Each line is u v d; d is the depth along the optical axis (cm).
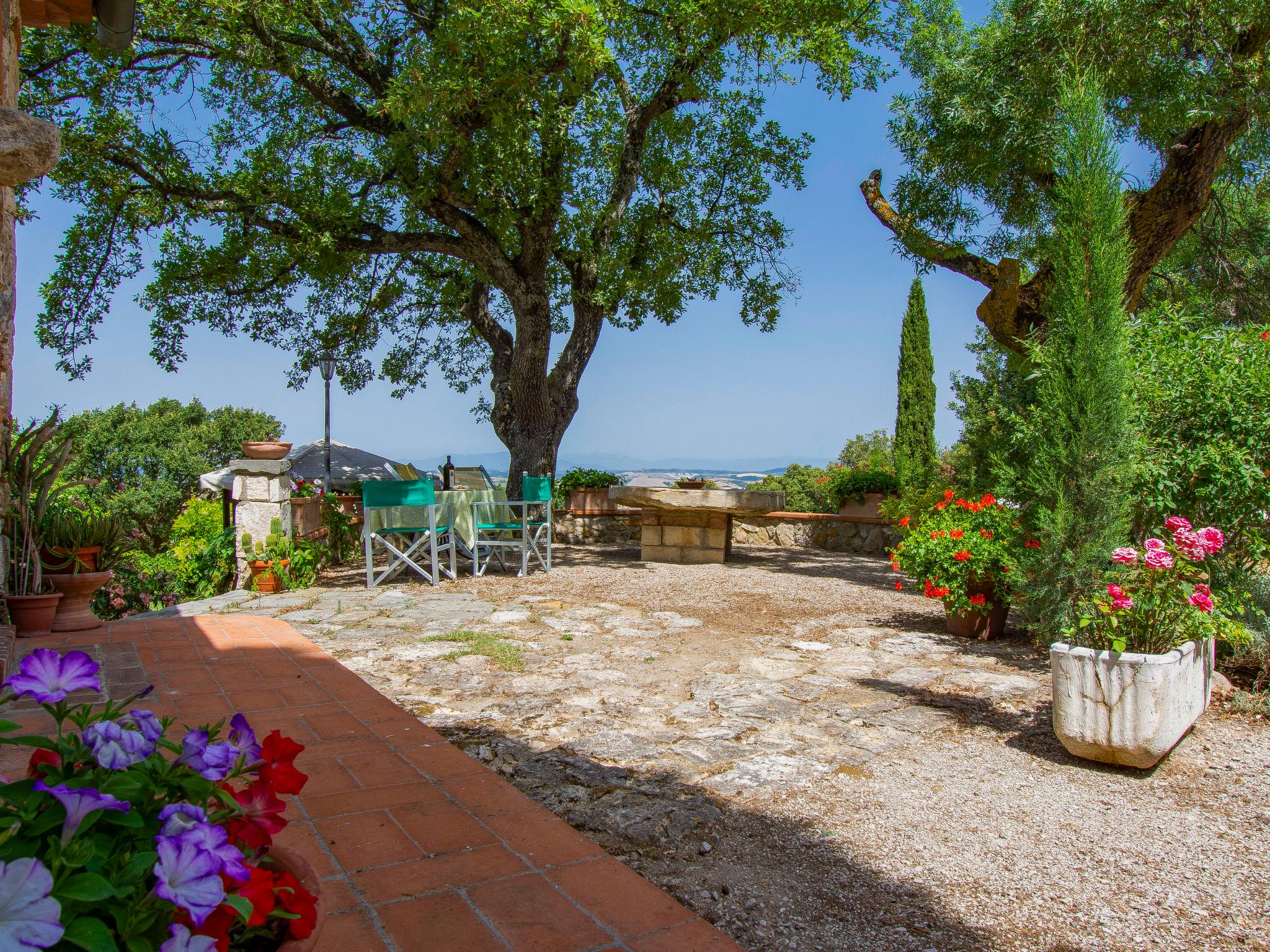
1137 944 211
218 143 1137
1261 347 498
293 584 800
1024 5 831
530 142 1035
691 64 1055
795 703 427
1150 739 320
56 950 86
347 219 1048
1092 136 508
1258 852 264
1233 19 727
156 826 101
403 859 230
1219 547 367
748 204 1316
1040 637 532
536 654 534
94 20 487
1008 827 282
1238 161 910
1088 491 493
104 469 2373
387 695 433
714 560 1055
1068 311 508
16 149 233
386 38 1055
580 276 1234
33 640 514
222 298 1188
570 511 1349
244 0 855
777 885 238
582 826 274
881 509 1122
